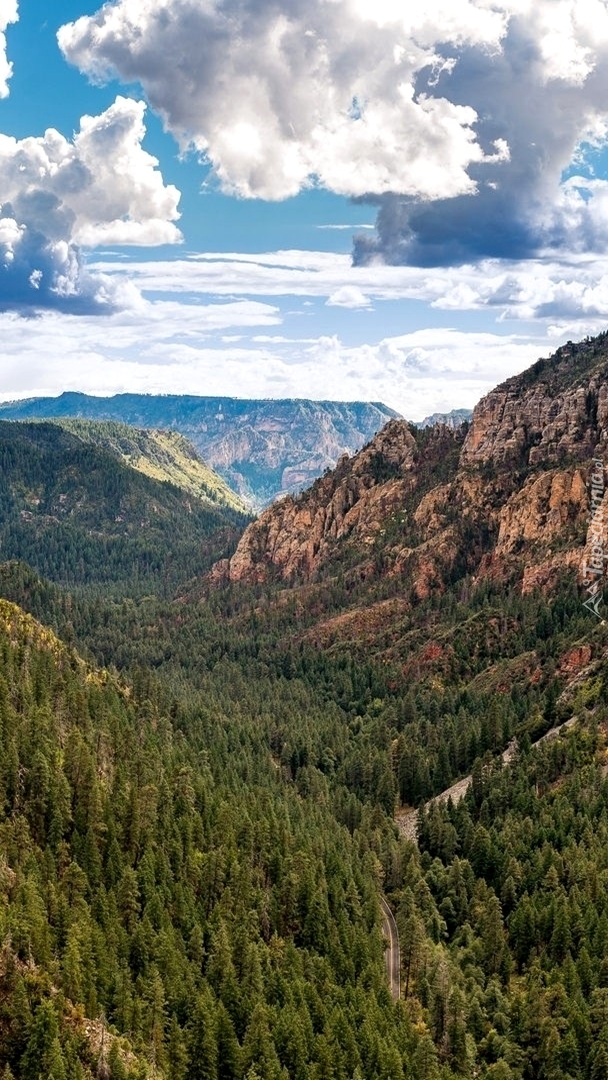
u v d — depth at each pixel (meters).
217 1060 140.88
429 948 172.75
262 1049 141.62
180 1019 145.62
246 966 157.62
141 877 165.75
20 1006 127.50
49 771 171.00
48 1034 124.50
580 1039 153.38
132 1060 131.50
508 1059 154.62
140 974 148.12
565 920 174.12
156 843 176.75
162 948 151.75
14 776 167.00
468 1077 149.38
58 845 162.62
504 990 172.50
